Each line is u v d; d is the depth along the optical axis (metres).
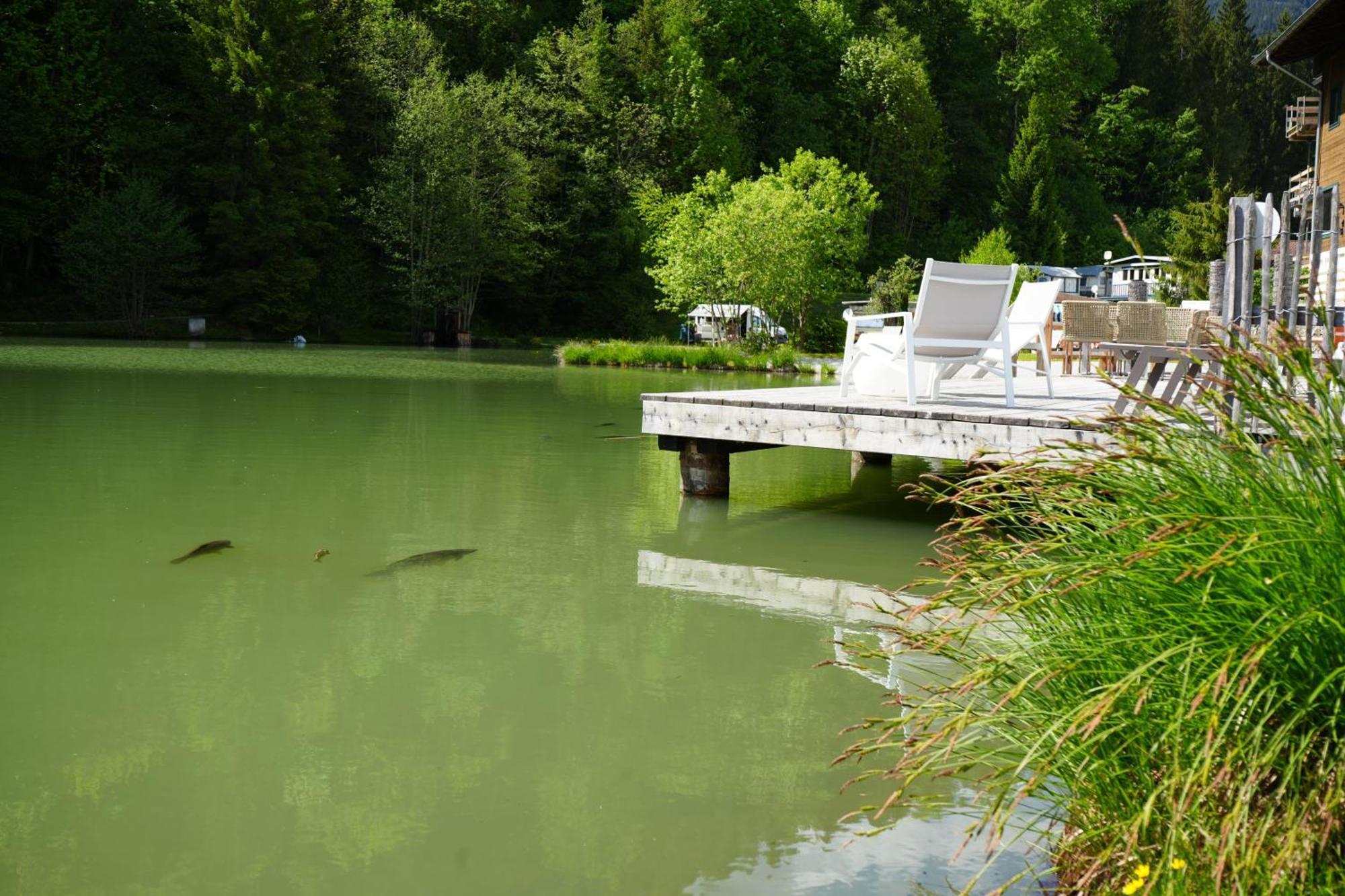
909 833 2.71
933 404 7.46
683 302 37.75
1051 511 2.61
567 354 26.11
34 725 3.27
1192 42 74.19
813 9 60.97
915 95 58.97
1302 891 1.81
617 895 2.39
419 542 5.86
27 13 35.75
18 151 34.19
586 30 50.97
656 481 8.19
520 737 3.28
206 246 37.38
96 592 4.68
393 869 2.48
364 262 40.38
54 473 7.52
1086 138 67.06
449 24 47.97
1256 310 5.70
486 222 39.94
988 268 7.21
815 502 7.62
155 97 37.22
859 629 4.50
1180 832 1.90
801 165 39.25
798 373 25.06
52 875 2.41
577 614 4.63
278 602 4.63
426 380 18.20
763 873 2.50
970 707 2.34
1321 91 20.23
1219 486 2.32
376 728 3.32
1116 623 2.22
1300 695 1.95
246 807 2.78
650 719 3.45
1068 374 11.89
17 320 33.69
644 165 45.72
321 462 8.44
